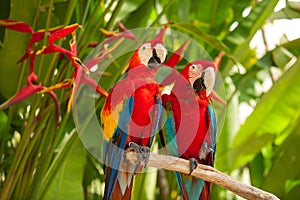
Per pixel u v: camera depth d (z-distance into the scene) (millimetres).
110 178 2730
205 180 2986
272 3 4266
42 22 3723
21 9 3547
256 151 4324
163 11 3578
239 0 4586
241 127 4316
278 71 5922
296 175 4645
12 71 3607
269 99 4324
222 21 4562
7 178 3258
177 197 4230
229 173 4355
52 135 3369
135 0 4195
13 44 3535
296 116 4332
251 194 3035
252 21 4340
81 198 3926
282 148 4555
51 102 3375
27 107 4070
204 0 4523
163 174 4680
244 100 5551
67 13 3291
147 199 4398
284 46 4586
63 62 3445
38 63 3598
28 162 3348
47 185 3410
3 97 3900
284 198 4500
